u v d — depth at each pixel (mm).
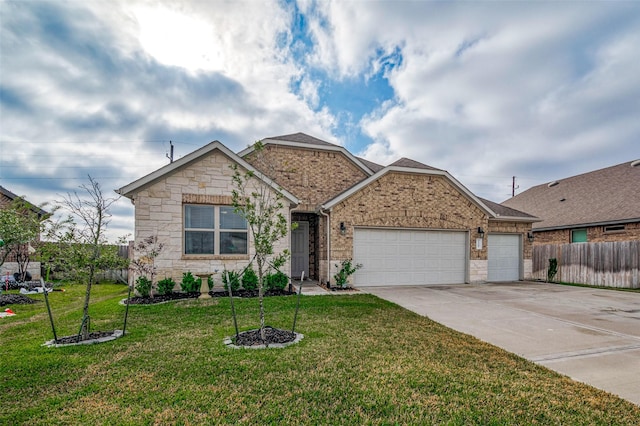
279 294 10617
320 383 4023
